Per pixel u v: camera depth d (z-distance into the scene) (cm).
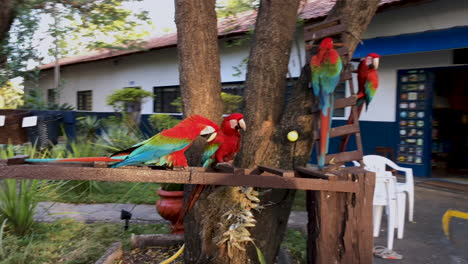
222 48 1020
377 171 490
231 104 695
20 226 428
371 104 830
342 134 254
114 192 659
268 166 264
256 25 313
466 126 898
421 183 717
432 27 700
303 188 232
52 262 359
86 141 782
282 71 300
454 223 495
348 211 241
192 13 305
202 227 293
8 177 210
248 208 277
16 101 1183
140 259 369
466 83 868
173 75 1186
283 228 301
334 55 247
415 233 460
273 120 293
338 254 244
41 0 714
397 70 789
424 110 757
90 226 470
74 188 639
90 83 1550
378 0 293
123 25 801
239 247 270
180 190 425
